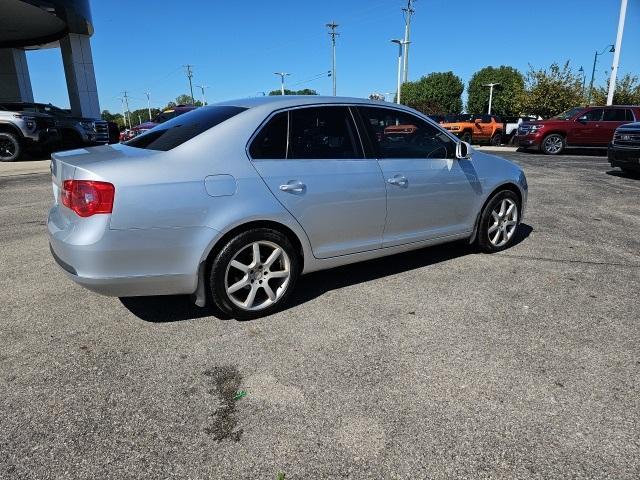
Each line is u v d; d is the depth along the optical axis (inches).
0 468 83.2
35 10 772.6
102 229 114.2
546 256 196.7
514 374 110.7
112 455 86.4
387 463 84.2
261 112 136.9
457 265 185.5
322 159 144.3
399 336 129.0
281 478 81.1
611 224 253.1
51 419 95.8
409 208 164.7
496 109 2295.8
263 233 133.4
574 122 679.1
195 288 129.1
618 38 789.9
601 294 157.4
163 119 828.0
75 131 601.6
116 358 118.3
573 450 87.0
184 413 97.7
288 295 143.9
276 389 105.7
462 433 91.4
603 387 105.8
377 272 178.1
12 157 538.9
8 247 209.9
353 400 101.6
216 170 126.1
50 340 127.2
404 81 1847.9
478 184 185.2
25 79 1075.9
